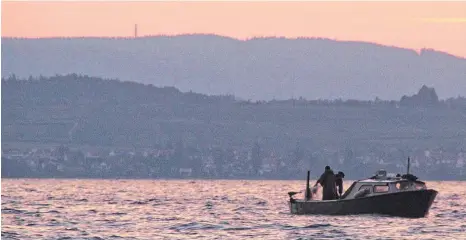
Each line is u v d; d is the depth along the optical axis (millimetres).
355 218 199750
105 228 190625
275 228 186625
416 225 188250
